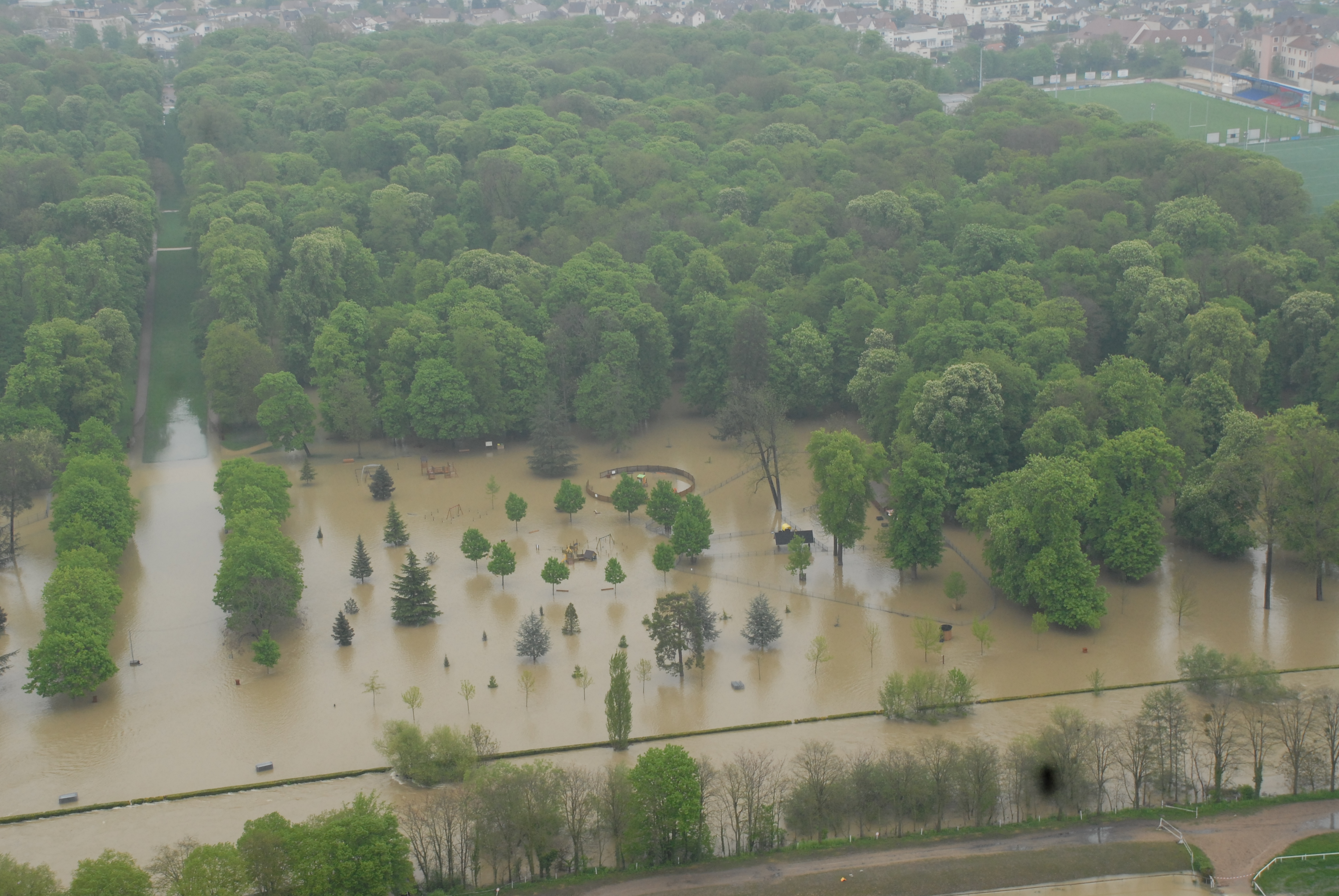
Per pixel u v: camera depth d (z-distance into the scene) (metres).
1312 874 176.75
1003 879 178.12
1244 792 197.88
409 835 184.75
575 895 176.62
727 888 176.88
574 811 186.88
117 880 163.00
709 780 195.75
